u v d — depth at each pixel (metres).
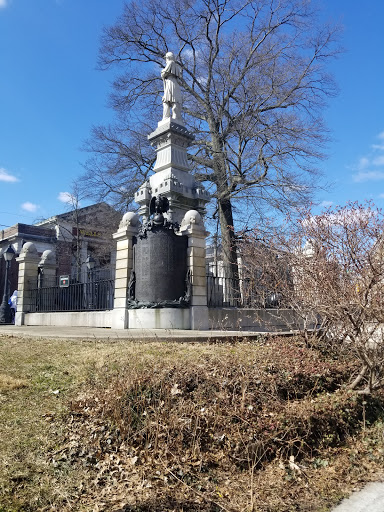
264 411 4.89
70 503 3.19
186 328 10.06
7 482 3.24
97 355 6.14
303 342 7.46
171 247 10.34
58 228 36.22
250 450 4.28
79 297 13.77
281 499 3.72
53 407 4.53
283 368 5.93
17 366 5.85
